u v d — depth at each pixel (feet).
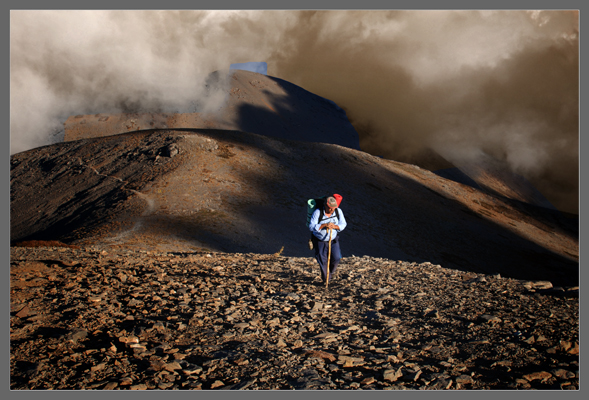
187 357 12.21
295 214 195.52
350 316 16.93
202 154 245.86
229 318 16.06
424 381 10.46
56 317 15.49
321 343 13.58
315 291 21.59
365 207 239.30
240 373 11.02
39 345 12.76
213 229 149.07
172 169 224.74
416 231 228.22
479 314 16.58
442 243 222.48
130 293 19.81
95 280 22.16
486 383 10.41
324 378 10.64
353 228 203.62
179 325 14.88
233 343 13.47
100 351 12.39
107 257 32.55
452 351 12.76
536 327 14.57
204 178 213.87
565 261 249.96
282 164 265.34
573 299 18.67
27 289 19.07
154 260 33.24
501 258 228.43
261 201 201.57
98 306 17.10
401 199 272.92
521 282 23.30
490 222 287.89
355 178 283.38
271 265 31.50
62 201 207.00
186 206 176.14
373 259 35.42
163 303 18.17
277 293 20.81
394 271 28.25
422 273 27.25
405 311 17.62
